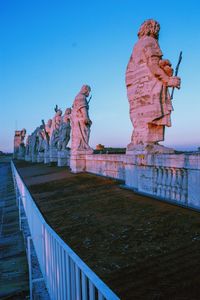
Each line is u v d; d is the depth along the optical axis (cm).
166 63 1125
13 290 709
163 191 1023
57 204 1292
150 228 747
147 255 590
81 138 2411
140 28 1195
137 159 1198
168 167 978
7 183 3581
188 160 872
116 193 1280
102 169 1942
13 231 1288
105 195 1286
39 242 625
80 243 725
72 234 813
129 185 1337
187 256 553
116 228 796
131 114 1254
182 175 922
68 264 387
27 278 764
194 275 477
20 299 662
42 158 5331
